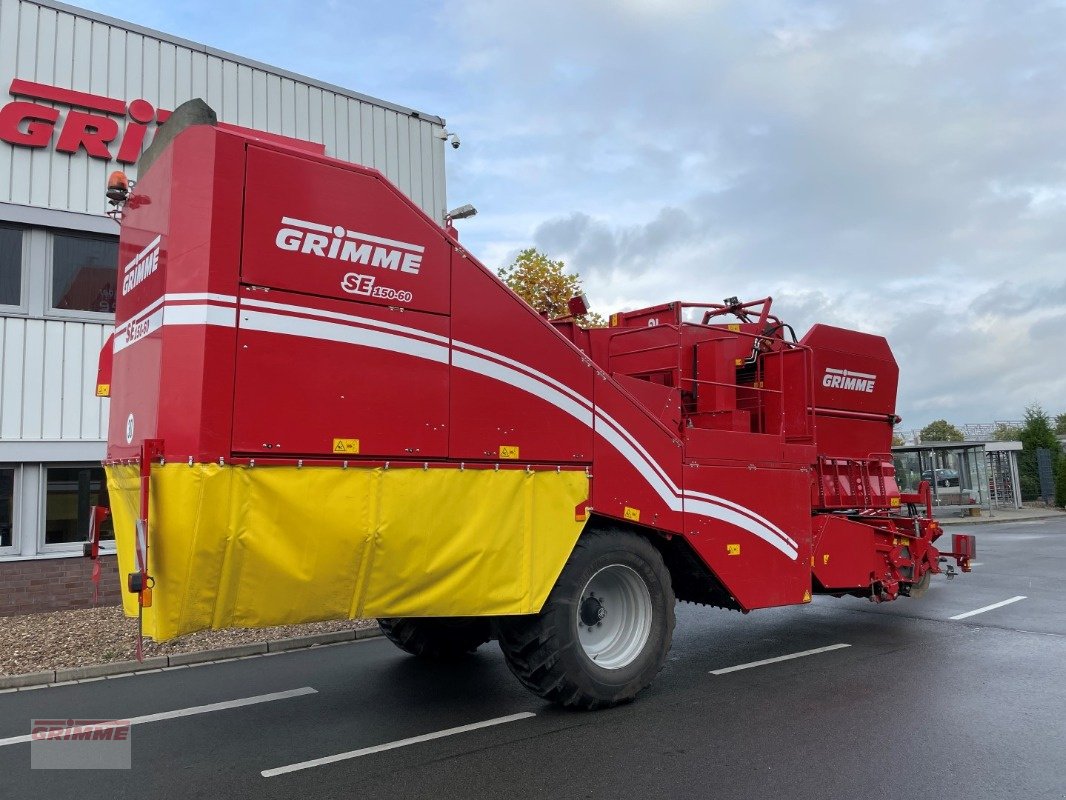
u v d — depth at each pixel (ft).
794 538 21.62
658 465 18.67
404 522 14.58
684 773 13.58
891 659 22.11
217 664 23.06
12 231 31.40
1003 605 31.04
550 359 16.98
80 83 32.27
